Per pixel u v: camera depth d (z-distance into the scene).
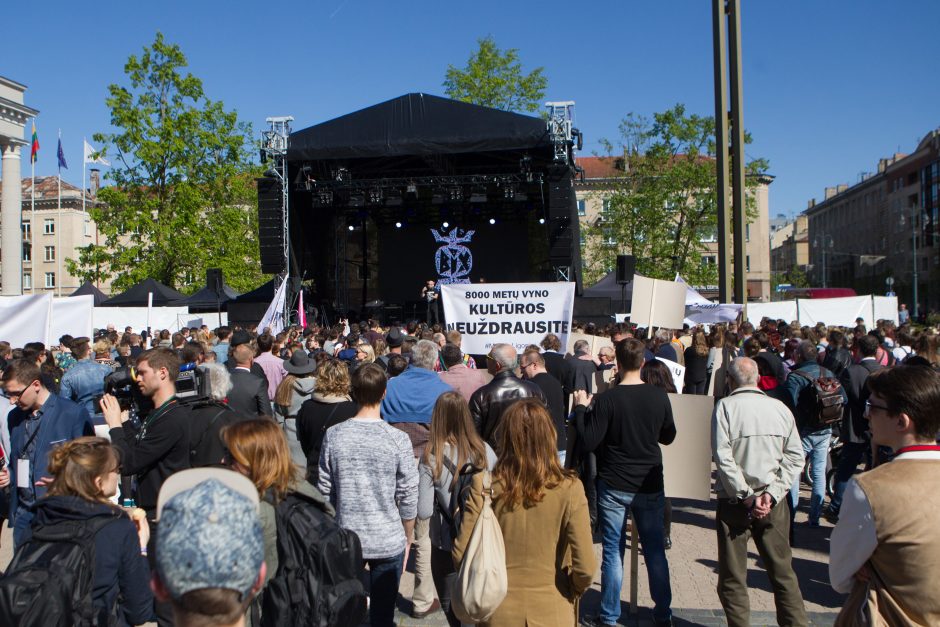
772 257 146.25
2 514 5.64
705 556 6.63
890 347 10.20
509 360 5.36
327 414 5.21
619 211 38.06
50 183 71.00
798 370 7.05
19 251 35.44
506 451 3.32
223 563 1.50
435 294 20.56
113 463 3.18
